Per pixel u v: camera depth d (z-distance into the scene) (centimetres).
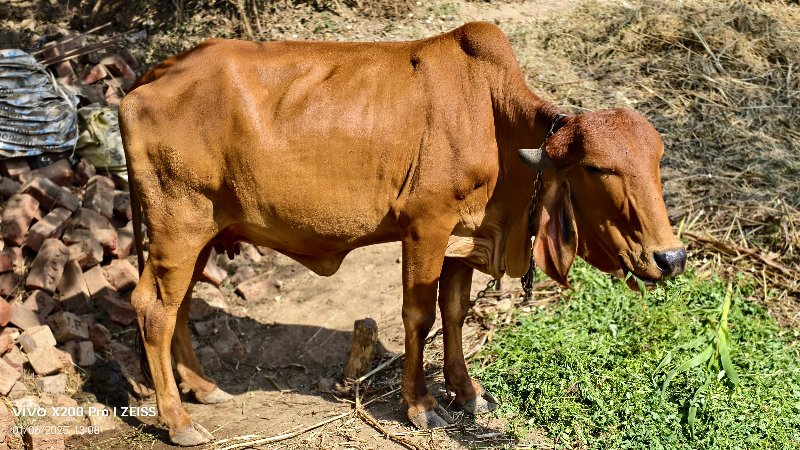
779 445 490
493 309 636
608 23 915
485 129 497
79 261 641
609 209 453
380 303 665
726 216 709
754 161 760
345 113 497
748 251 668
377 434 532
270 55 514
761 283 646
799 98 827
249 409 570
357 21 908
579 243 484
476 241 518
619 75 859
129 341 623
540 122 484
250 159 498
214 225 520
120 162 705
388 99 499
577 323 598
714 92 839
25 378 564
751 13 920
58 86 706
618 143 444
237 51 514
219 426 550
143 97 505
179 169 502
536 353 567
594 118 453
